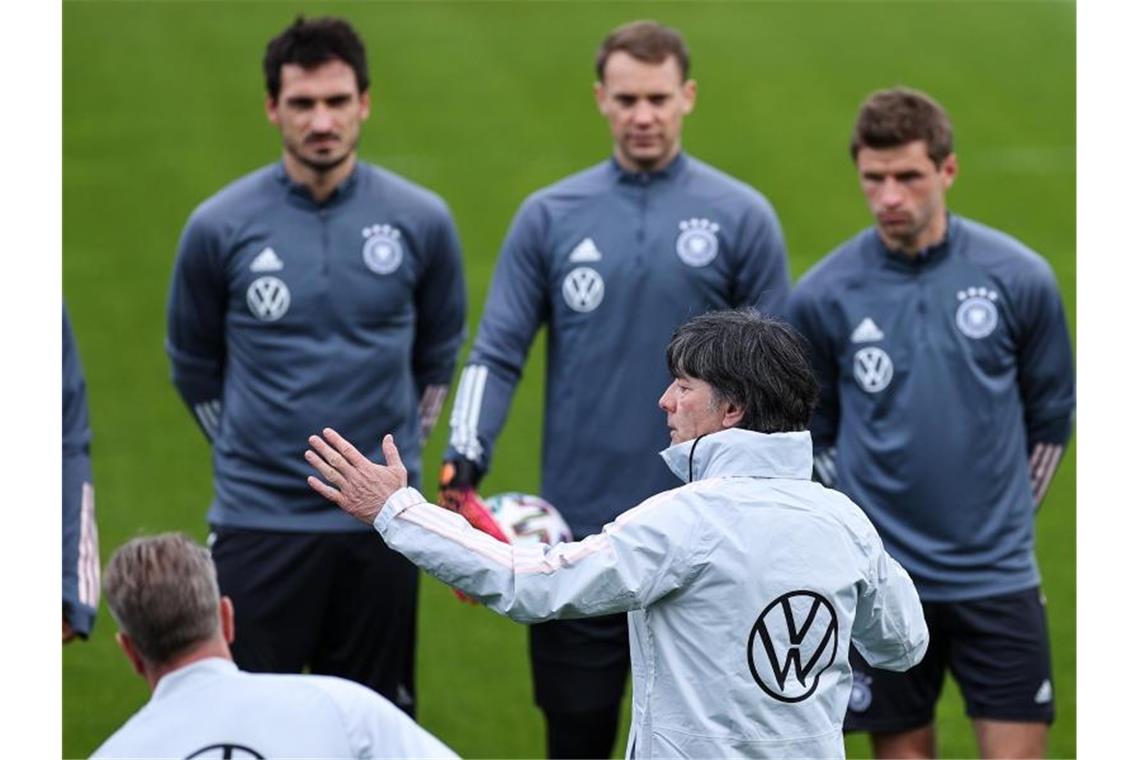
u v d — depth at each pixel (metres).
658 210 22.70
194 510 35.62
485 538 14.50
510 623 31.17
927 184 21.12
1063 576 32.91
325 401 22.34
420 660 29.44
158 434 39.75
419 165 61.72
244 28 74.31
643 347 22.50
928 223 21.50
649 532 14.31
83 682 28.12
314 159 22.09
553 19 78.25
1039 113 68.06
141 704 27.36
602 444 22.52
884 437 21.59
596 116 67.25
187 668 14.23
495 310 23.05
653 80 22.30
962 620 21.52
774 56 73.69
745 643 14.27
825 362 22.14
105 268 50.34
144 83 67.75
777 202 58.62
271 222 22.50
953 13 78.81
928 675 21.88
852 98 69.12
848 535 14.77
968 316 21.52
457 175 60.69
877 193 21.23
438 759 14.20
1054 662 29.19
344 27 22.27
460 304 23.64
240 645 22.50
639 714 14.67
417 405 23.59
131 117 64.25
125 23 74.31
